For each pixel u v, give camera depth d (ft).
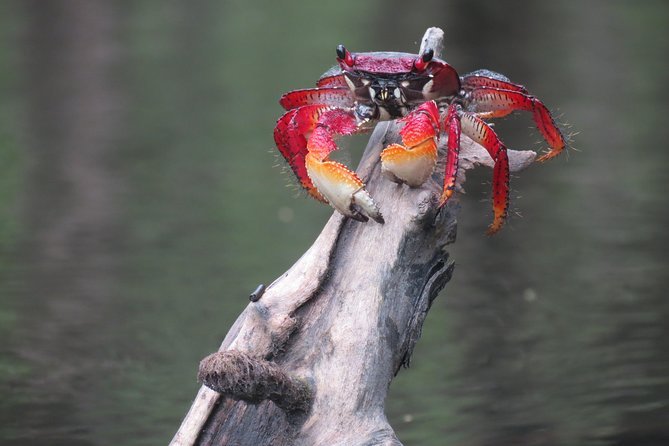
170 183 58.95
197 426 19.53
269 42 97.35
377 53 20.10
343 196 18.60
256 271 43.39
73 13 110.32
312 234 49.06
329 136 19.25
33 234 49.42
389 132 21.43
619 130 67.31
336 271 20.18
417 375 32.91
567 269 42.96
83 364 34.14
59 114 75.15
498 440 27.30
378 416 19.15
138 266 44.52
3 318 38.17
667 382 31.12
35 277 43.06
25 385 32.22
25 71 88.02
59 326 37.14
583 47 93.50
